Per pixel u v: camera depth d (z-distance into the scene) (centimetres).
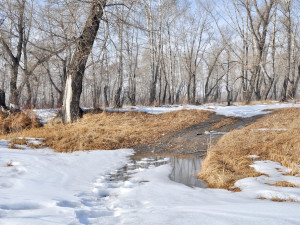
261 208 352
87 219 323
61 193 482
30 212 322
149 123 1426
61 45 1334
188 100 2666
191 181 629
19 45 1580
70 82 1427
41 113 1577
